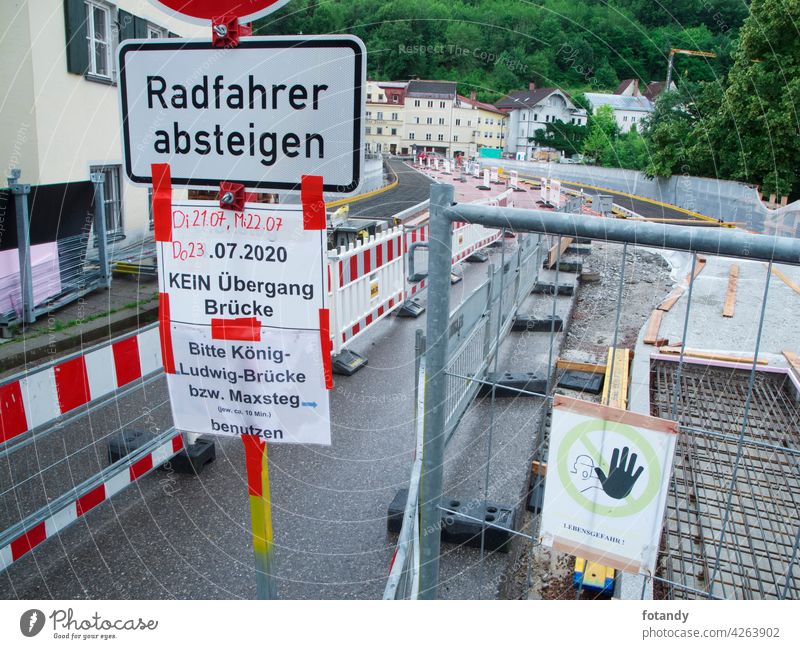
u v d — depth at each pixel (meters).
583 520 1.76
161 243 1.77
